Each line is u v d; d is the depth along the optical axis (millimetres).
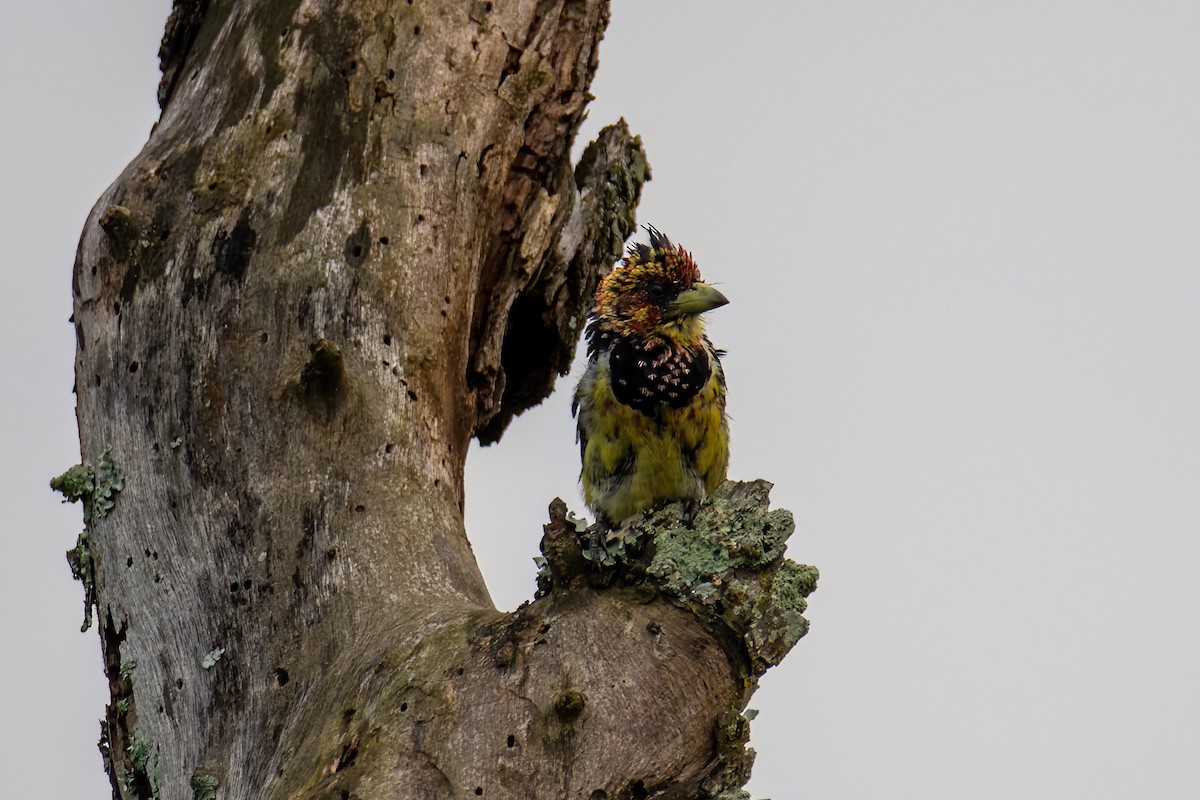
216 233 11836
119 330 11711
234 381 11445
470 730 9383
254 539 11078
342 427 11453
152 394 11492
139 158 12367
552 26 13898
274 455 11305
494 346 13750
